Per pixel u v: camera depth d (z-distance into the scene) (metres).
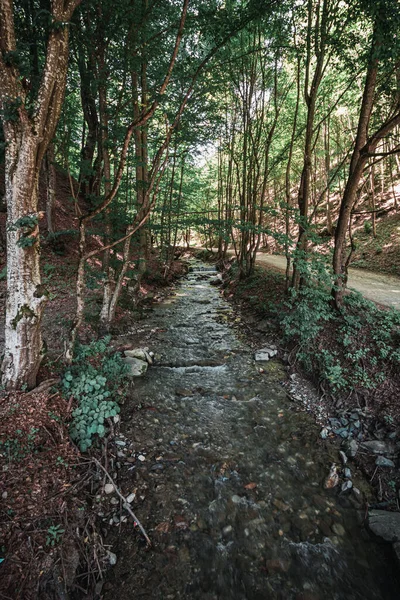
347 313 6.59
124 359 6.29
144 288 12.34
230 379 6.11
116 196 6.87
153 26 7.22
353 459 4.15
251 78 10.59
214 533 3.12
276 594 2.64
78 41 5.47
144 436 4.34
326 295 6.40
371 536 3.17
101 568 2.73
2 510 2.72
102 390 4.43
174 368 6.48
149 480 3.65
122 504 3.29
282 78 10.67
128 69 6.20
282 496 3.58
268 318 8.53
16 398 3.72
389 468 3.95
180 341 7.87
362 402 5.07
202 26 5.82
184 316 9.95
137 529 3.09
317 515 3.37
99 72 5.80
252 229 7.14
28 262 3.78
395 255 13.27
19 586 2.33
